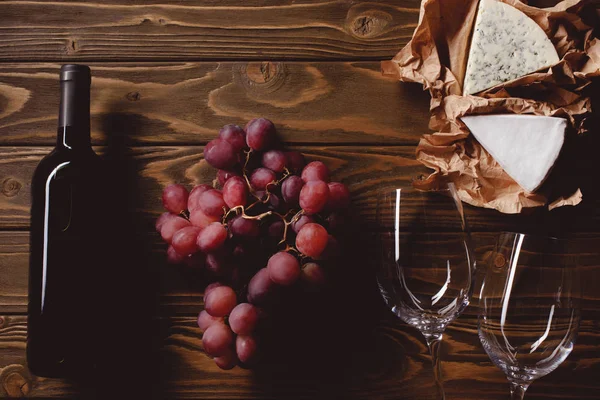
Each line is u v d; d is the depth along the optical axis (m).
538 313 0.82
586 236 0.98
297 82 1.01
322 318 0.99
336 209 0.90
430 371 0.98
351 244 0.99
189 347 0.99
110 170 1.01
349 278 0.99
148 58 1.02
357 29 1.01
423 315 0.85
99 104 1.01
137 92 1.02
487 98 0.91
